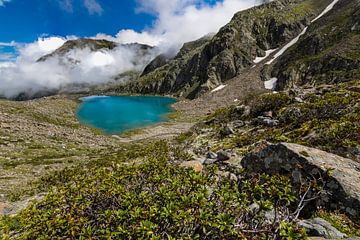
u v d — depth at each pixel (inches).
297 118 1222.3
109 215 214.5
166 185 273.7
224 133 1680.6
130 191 263.7
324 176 422.9
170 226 207.5
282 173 487.5
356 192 389.1
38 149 2482.8
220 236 206.2
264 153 533.3
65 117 5103.3
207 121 2333.9
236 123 1777.8
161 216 198.1
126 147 2805.1
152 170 297.1
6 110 4151.1
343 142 629.3
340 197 395.2
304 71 5831.7
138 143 3166.8
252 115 1844.2
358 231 354.0
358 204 377.4
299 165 457.4
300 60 6314.0
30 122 3572.8
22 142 2645.2
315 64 5649.6
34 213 226.8
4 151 2281.0
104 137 3619.6
